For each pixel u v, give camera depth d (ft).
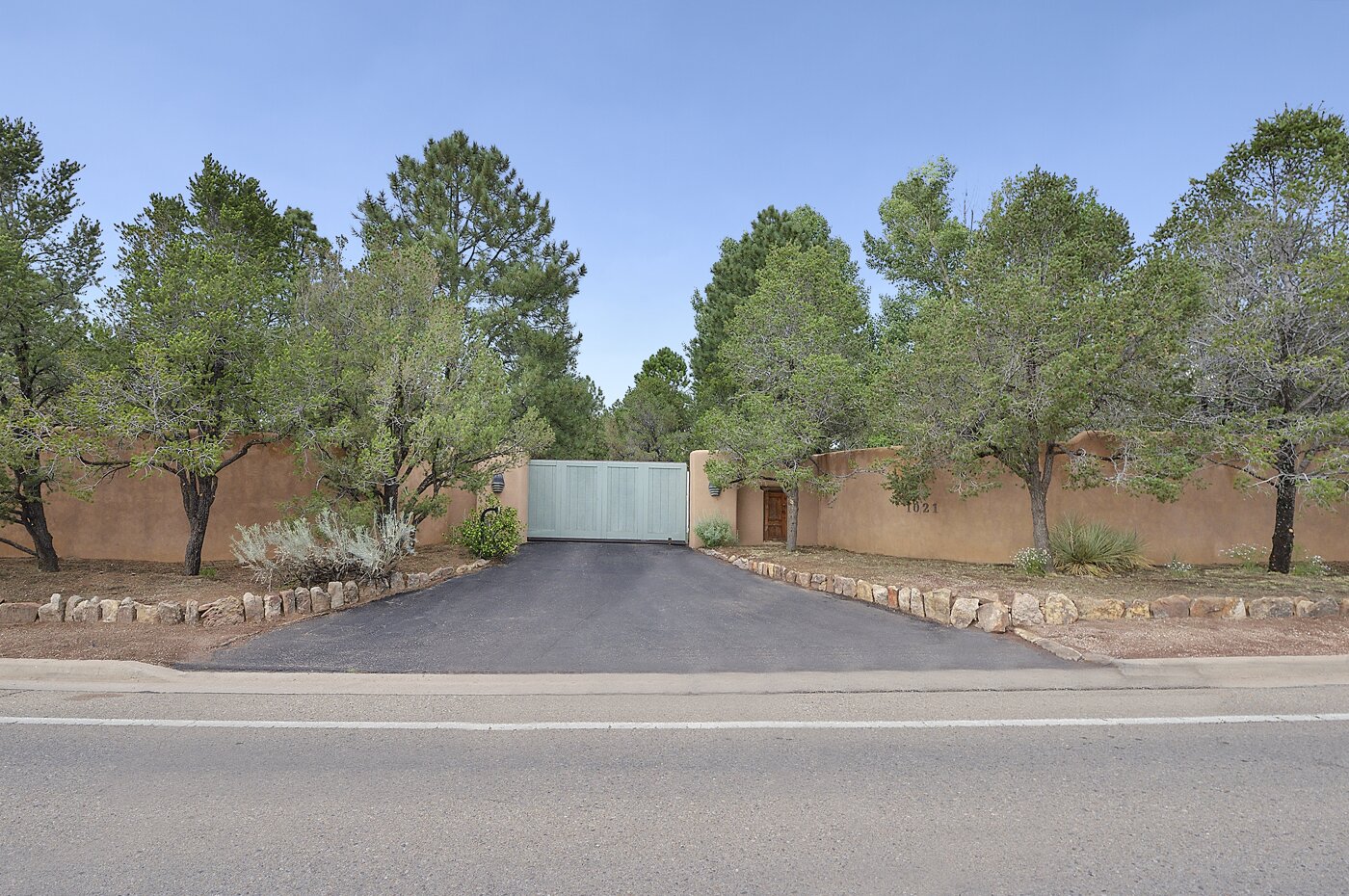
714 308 95.04
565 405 86.22
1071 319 33.76
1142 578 37.17
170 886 10.06
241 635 25.93
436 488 44.62
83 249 36.78
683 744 15.98
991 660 23.39
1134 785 13.73
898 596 32.22
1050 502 45.24
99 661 22.18
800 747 15.83
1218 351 35.09
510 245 84.58
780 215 92.22
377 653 23.84
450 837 11.56
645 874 10.46
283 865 10.66
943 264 73.72
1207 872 10.54
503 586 37.99
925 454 39.06
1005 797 13.19
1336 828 11.99
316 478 44.21
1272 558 39.42
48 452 35.32
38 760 14.89
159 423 30.37
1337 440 34.71
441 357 41.22
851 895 9.92
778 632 27.43
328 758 15.02
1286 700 19.33
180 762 14.79
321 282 42.47
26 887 10.00
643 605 32.96
